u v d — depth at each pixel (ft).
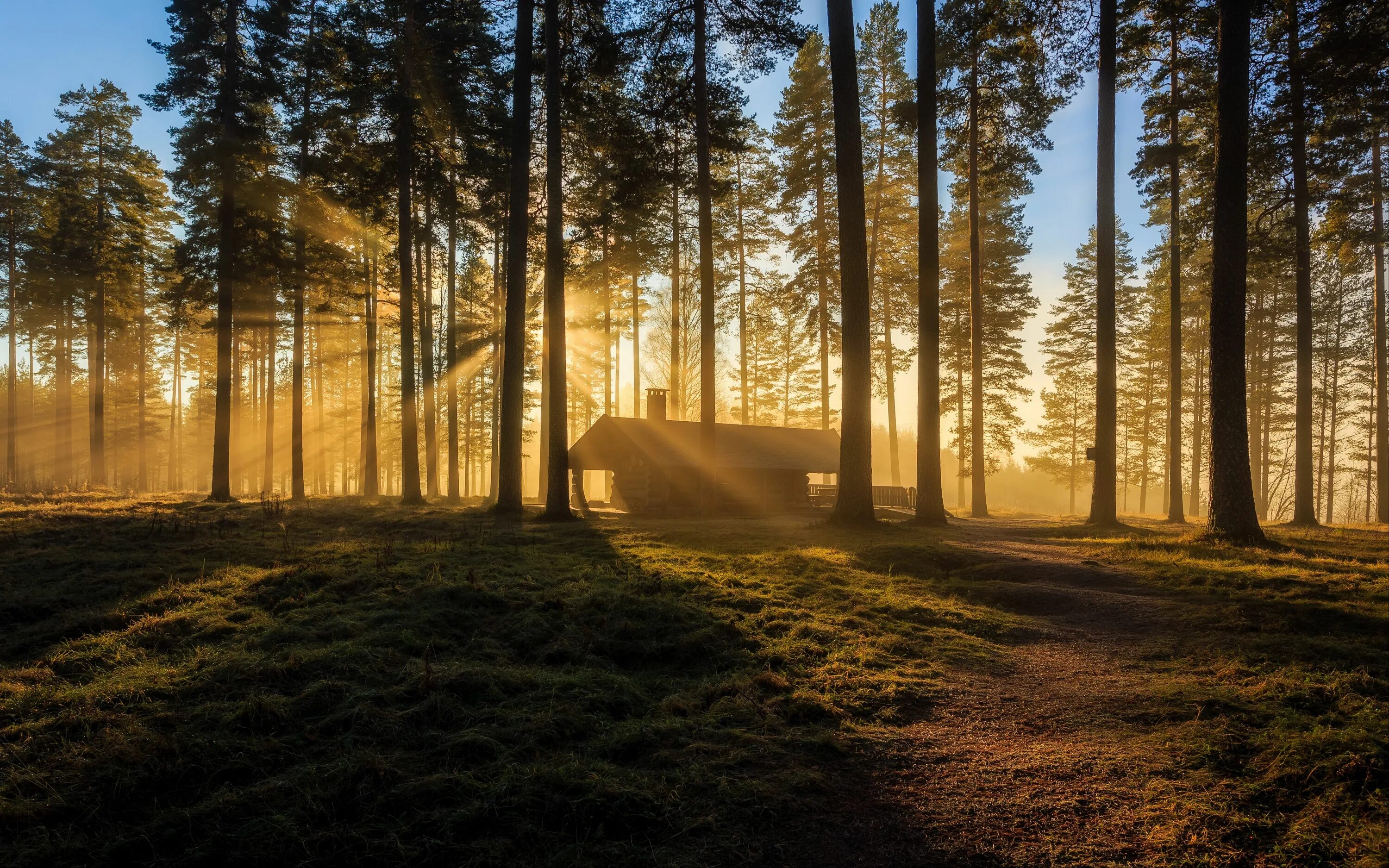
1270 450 137.69
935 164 56.03
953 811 13.00
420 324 102.32
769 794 13.41
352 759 14.25
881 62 99.14
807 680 19.74
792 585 30.35
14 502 64.08
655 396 94.48
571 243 69.82
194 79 68.69
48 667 19.13
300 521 52.24
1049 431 158.51
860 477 51.01
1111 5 56.49
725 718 17.04
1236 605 25.38
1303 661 19.65
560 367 55.47
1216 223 42.73
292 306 98.32
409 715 16.26
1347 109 59.26
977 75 73.67
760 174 104.53
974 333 83.51
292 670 18.62
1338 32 53.88
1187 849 11.57
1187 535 42.75
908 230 103.96
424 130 78.02
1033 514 102.47
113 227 100.32
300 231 81.35
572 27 59.00
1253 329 126.62
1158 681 19.45
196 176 72.69
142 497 78.33
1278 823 12.37
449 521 53.16
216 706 16.52
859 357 50.70
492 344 105.19
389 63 74.18
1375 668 18.70
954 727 16.87
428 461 96.43
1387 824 11.80
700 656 21.94
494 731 15.65
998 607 28.37
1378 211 82.28
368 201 77.82
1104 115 57.11
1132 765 14.60
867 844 11.98
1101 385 58.08
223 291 71.72
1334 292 125.49
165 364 170.81
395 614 23.73
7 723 15.66
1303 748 14.34
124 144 103.04
